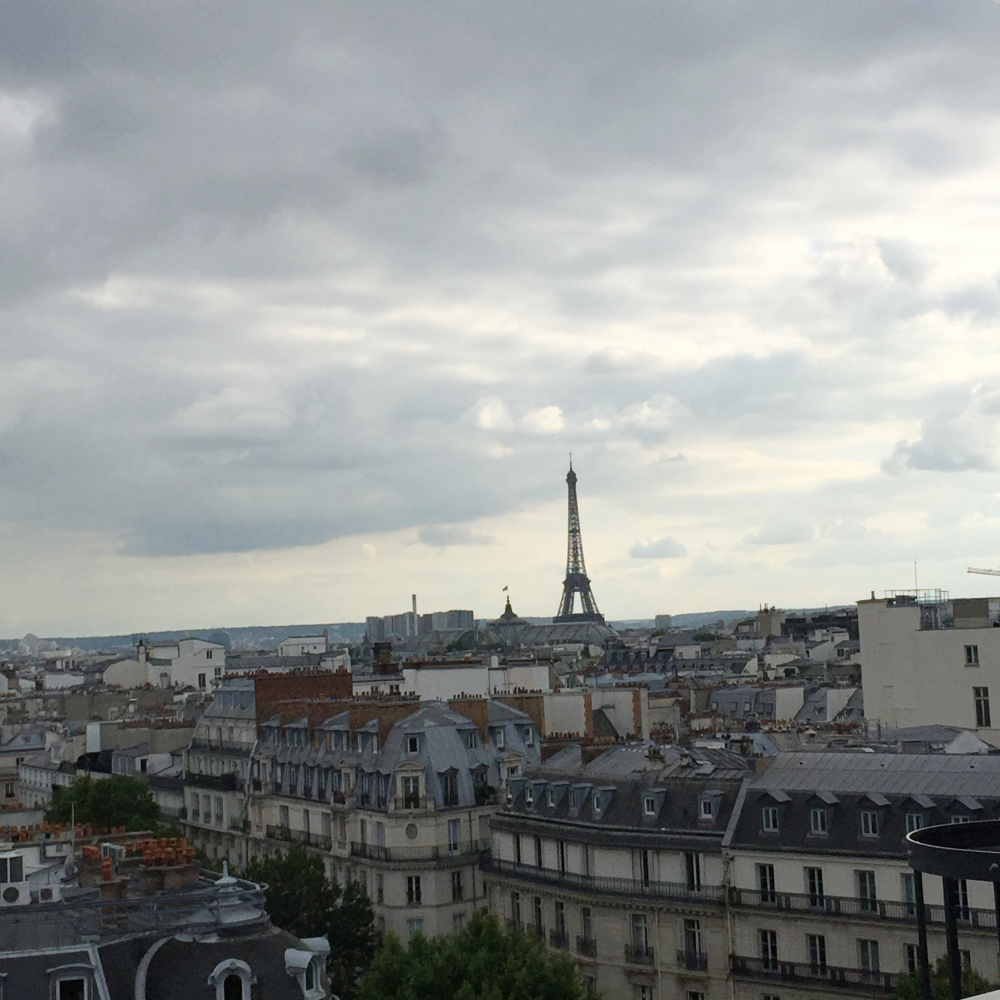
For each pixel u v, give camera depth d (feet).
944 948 492.13
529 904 636.89
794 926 529.86
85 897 374.63
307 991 344.08
